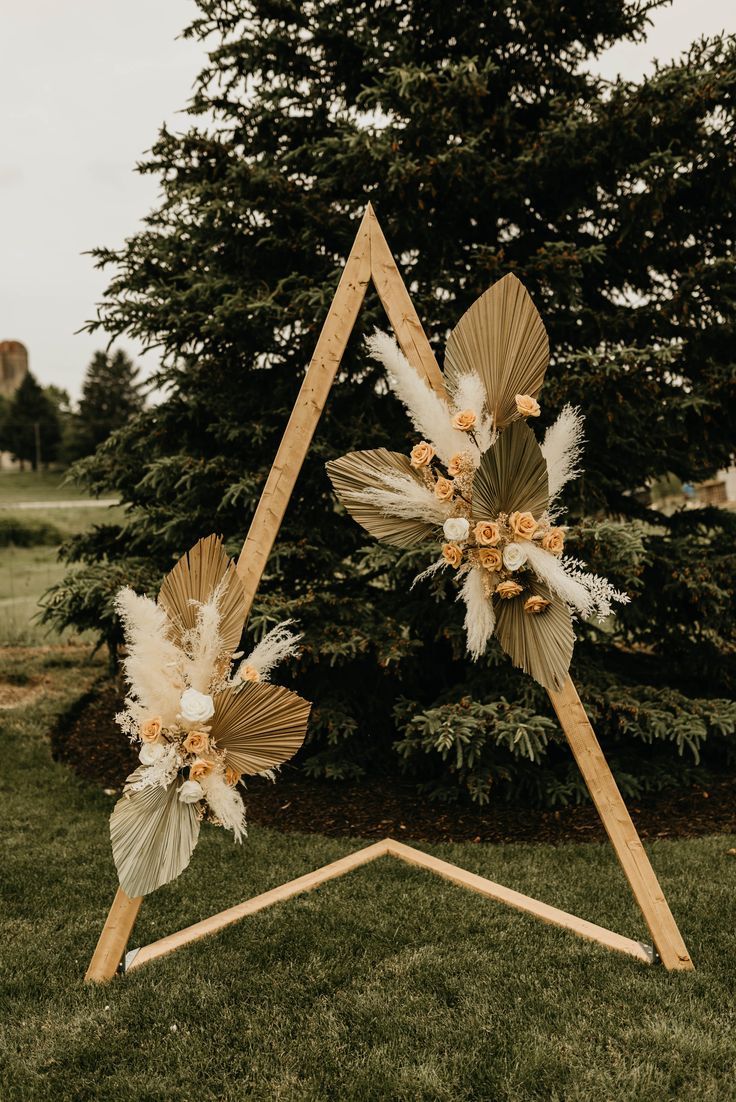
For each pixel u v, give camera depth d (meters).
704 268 4.60
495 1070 2.13
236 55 5.31
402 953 2.82
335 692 5.12
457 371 2.73
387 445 5.07
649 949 2.74
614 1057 2.17
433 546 4.41
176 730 2.53
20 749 5.93
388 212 4.99
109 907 3.30
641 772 4.96
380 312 4.96
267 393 5.44
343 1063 2.19
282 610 4.70
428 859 3.24
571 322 4.94
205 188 4.96
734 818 4.45
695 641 5.54
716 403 4.63
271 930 3.02
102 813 4.62
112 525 6.27
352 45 5.15
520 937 2.93
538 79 5.22
